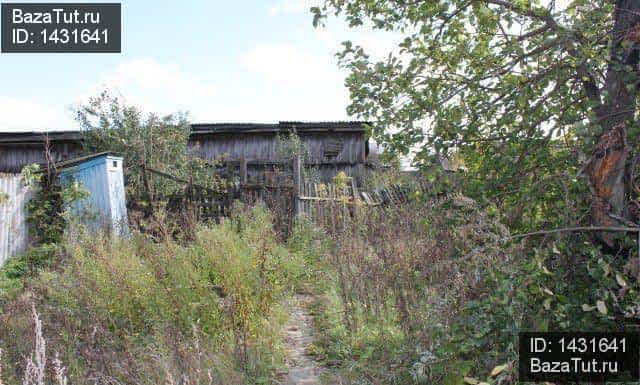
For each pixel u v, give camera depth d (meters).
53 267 7.49
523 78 4.15
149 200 11.30
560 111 4.04
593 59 3.57
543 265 3.24
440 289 3.94
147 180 11.73
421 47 4.37
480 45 4.46
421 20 4.21
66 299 4.97
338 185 12.77
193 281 5.29
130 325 4.87
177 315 4.91
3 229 9.84
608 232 3.38
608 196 3.38
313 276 8.04
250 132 19.12
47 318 4.45
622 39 3.52
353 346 5.04
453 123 4.07
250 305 5.22
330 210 10.79
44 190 10.52
